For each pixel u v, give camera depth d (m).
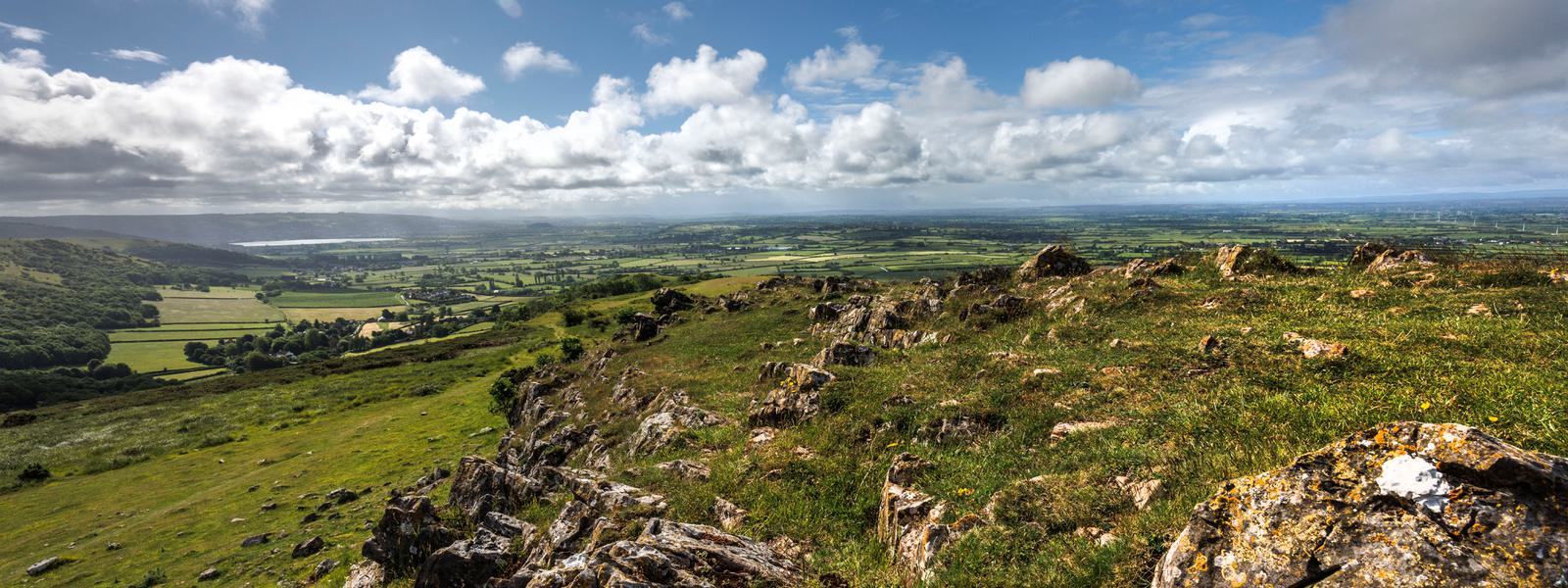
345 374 114.31
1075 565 8.98
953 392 20.64
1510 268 21.98
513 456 41.44
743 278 149.88
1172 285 29.91
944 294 43.47
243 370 168.50
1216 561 6.81
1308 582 6.11
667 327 71.56
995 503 11.95
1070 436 14.84
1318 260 31.11
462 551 15.57
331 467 55.91
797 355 40.09
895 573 11.66
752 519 15.29
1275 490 7.03
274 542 36.06
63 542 42.91
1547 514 5.55
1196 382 16.23
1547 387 11.14
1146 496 10.72
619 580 10.01
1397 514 6.17
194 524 42.91
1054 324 27.61
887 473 15.53
